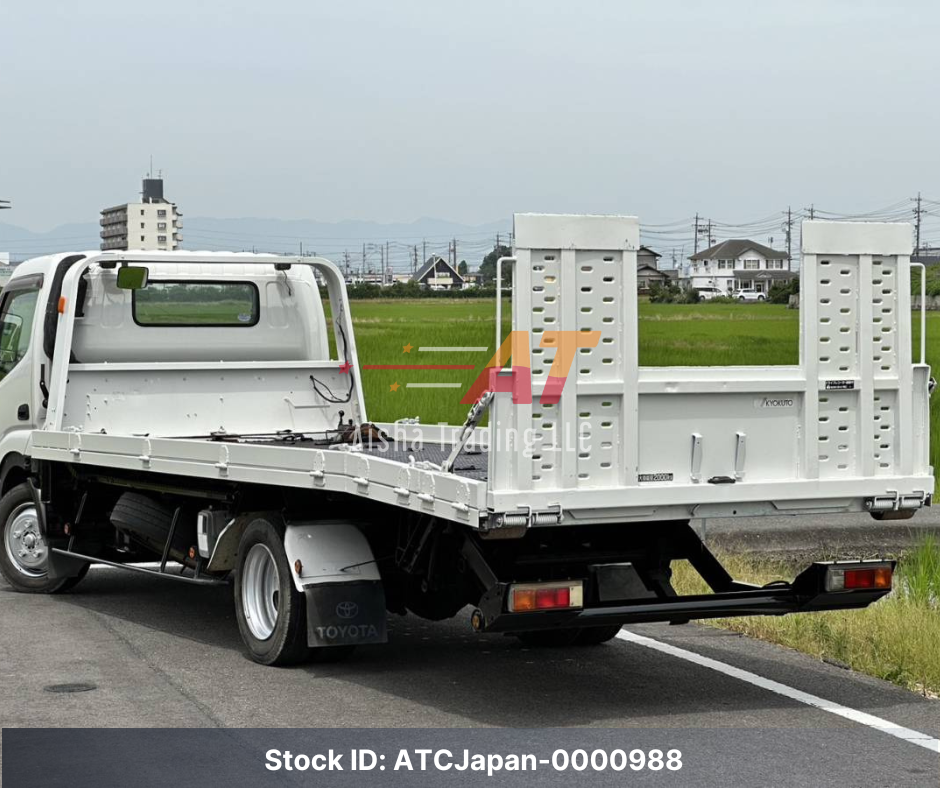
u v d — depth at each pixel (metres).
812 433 8.39
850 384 8.47
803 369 8.35
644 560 9.00
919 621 10.20
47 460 12.41
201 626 11.12
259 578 9.77
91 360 12.72
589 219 7.77
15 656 9.83
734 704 8.46
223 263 13.11
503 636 10.84
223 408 13.02
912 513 8.73
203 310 13.13
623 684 9.05
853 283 8.50
